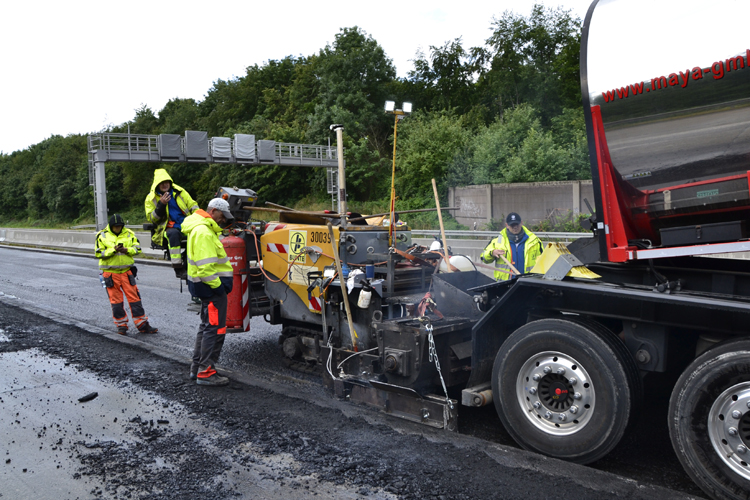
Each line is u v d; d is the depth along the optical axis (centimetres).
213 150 3044
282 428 419
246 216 676
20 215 8369
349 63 4316
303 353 606
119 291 799
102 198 2870
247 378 554
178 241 731
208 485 330
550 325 363
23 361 626
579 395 351
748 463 288
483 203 2770
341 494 316
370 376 477
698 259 364
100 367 599
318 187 4291
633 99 336
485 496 307
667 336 336
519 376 379
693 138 315
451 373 447
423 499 307
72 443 398
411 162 3391
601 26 351
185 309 1002
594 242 421
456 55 4488
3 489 330
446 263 544
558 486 316
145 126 7431
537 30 4081
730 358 292
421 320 448
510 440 409
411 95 4572
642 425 427
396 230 616
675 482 338
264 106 5731
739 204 307
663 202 337
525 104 3316
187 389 521
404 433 404
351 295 514
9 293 1212
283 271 609
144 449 385
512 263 577
